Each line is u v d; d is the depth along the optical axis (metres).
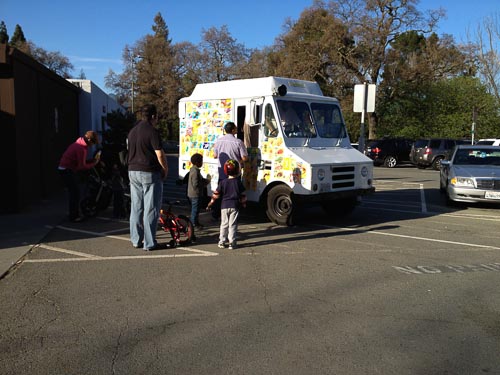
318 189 8.11
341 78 35.38
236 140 8.18
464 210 11.27
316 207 11.45
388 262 6.41
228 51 54.69
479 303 4.89
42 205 10.74
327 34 34.09
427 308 4.73
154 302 4.78
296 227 8.74
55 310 4.54
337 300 4.91
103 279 5.50
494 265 6.34
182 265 6.11
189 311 4.55
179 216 7.15
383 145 27.19
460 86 37.34
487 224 9.43
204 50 54.66
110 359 3.58
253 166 8.78
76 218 8.85
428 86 37.41
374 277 5.72
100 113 21.02
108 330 4.10
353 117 37.78
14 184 9.53
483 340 4.00
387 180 19.06
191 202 8.26
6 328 4.12
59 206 10.61
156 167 6.67
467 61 37.09
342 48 35.09
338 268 6.08
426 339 4.01
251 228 8.58
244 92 9.01
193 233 7.20
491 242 7.75
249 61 51.44
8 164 9.46
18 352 3.68
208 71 53.91
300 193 8.15
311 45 35.19
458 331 4.18
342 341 3.94
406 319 4.44
